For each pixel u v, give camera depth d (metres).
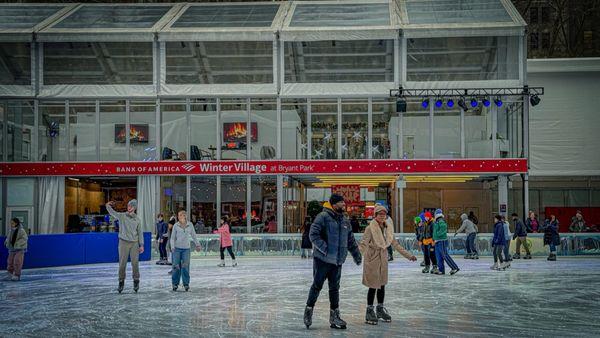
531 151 38.12
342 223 9.73
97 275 19.92
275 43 31.12
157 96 31.22
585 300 13.32
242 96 31.11
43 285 16.92
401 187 30.66
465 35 30.53
